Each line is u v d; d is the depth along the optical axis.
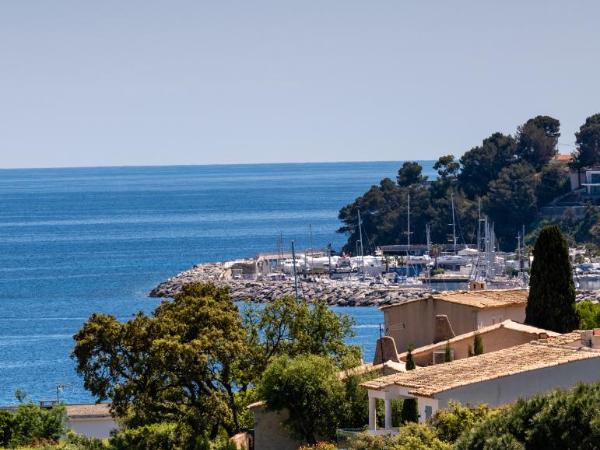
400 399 147.38
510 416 115.88
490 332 171.62
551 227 186.75
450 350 166.88
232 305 196.88
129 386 179.38
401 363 172.00
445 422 129.00
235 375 188.12
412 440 127.44
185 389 187.50
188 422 179.12
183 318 185.00
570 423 111.69
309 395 166.25
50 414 196.88
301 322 194.00
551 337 160.25
